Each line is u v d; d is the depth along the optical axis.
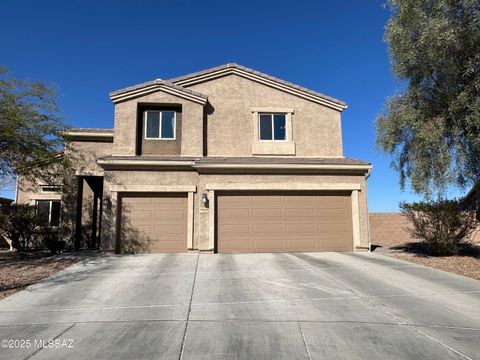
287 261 13.05
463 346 5.66
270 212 15.55
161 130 17.30
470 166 11.08
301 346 5.68
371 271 11.33
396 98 12.36
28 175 15.44
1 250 18.03
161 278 10.41
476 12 10.01
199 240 14.94
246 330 6.36
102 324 6.71
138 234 15.16
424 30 10.63
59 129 14.70
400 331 6.29
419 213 14.72
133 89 16.94
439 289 9.18
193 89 18.25
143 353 5.43
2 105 12.53
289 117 18.48
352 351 5.50
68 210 16.91
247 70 18.55
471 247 16.50
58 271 11.46
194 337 6.05
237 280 10.15
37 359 5.24
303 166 15.59
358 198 15.93
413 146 11.91
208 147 17.73
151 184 15.34
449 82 10.89
